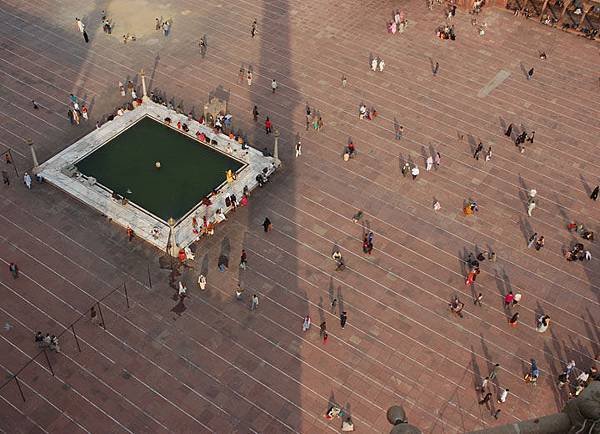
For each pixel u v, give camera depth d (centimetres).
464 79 6225
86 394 3719
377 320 4188
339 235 4709
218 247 4566
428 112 5825
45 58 6144
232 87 5959
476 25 6950
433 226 4825
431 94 6025
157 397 3728
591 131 5728
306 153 5341
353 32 6750
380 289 4372
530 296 4381
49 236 4578
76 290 4250
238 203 4856
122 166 5100
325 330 4053
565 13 7238
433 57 6481
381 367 3941
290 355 3972
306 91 5966
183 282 4331
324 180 5125
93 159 5144
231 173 4925
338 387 3828
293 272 4441
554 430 812
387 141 5503
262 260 4503
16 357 3869
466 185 5162
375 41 6644
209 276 4381
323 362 3950
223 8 7000
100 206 4750
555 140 5616
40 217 4703
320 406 3734
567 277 4516
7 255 4438
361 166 5262
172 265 4428
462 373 3934
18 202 4800
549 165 5378
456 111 5856
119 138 5347
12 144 5259
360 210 4906
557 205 5044
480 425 3697
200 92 5891
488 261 4591
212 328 4088
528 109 5919
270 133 5500
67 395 3709
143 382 3794
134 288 4281
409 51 6538
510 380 3906
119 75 6016
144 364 3881
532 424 825
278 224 4756
